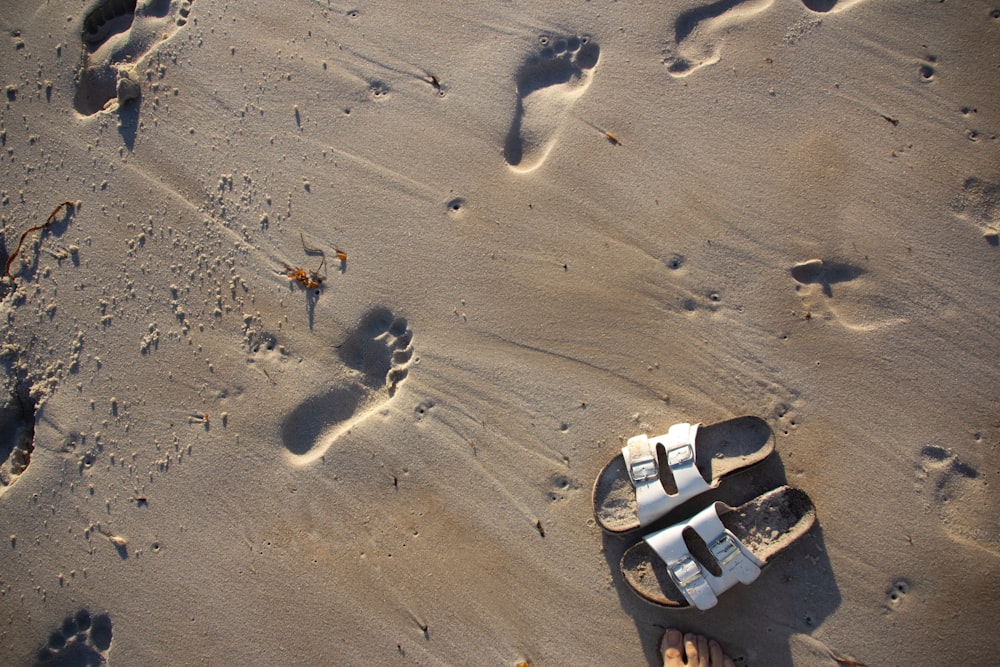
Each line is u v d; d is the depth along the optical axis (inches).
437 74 118.0
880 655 95.6
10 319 117.3
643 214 109.8
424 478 105.6
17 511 110.7
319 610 104.2
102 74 124.6
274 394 109.8
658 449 102.4
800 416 102.3
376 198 114.3
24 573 109.0
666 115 112.9
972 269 103.7
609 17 116.9
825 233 106.9
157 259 116.2
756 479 101.2
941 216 105.9
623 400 105.0
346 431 107.9
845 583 97.3
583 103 114.5
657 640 98.8
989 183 106.2
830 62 112.7
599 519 99.7
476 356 107.9
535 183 112.2
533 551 102.2
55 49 126.3
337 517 106.0
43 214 120.3
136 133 120.9
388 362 109.8
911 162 108.0
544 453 104.6
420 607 102.9
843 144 109.7
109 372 113.4
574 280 108.7
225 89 121.0
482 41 118.5
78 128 122.6
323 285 111.8
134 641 105.8
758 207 108.5
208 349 112.3
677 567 95.4
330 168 116.1
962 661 94.3
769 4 115.5
